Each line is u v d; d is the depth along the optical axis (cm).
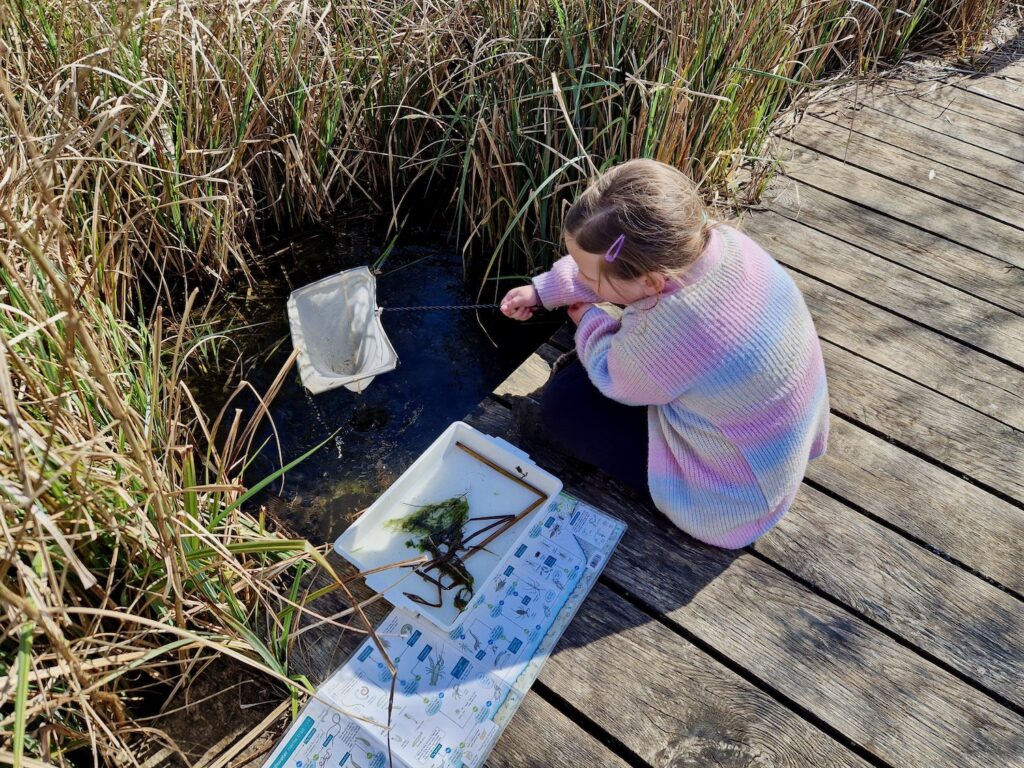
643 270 127
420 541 158
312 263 250
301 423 203
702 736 134
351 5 252
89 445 108
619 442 160
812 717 137
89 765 134
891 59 327
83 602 133
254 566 156
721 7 211
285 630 141
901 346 205
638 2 197
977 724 136
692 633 148
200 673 140
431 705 136
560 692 139
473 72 229
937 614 151
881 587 155
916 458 179
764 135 262
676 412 145
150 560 133
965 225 243
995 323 211
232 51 222
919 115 292
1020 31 343
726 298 131
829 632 149
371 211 269
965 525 166
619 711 137
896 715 137
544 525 162
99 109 193
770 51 238
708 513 150
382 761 129
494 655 142
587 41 211
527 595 151
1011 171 265
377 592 150
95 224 150
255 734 134
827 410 157
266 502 185
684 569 157
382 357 200
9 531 106
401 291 240
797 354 137
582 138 221
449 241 258
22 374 114
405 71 247
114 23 202
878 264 229
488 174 228
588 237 130
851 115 291
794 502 170
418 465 164
